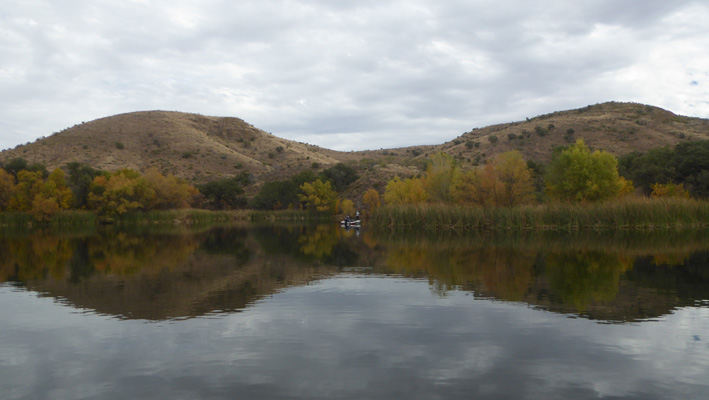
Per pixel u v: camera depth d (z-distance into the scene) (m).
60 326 10.34
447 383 7.13
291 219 84.31
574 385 7.02
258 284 15.48
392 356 8.31
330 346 8.88
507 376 7.37
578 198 46.72
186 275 17.50
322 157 161.25
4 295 13.77
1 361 8.20
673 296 12.78
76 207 71.31
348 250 26.91
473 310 11.50
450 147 132.75
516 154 48.78
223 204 92.56
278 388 7.00
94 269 19.22
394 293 13.73
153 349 8.77
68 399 6.70
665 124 108.69
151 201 75.75
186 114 173.50
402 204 54.25
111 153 123.56
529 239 32.25
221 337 9.48
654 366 7.72
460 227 44.81
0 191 65.19
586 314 10.94
